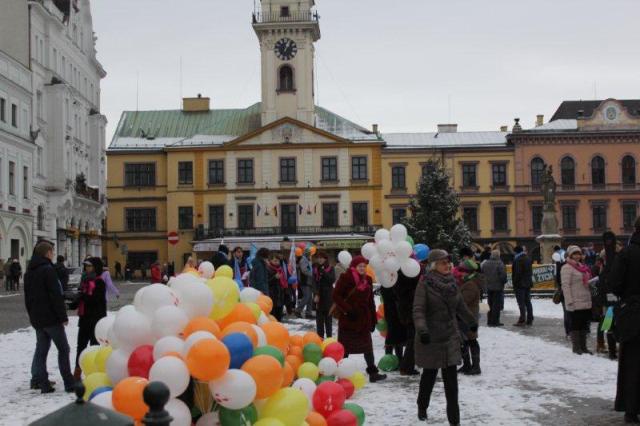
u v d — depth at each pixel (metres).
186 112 83.25
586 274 16.09
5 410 10.90
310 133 75.12
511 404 10.98
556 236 40.12
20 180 51.75
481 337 19.56
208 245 71.62
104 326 9.04
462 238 53.19
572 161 75.44
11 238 50.09
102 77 76.88
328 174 75.12
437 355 9.63
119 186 77.88
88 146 69.38
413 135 78.81
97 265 13.80
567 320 19.11
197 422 7.33
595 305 16.09
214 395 7.02
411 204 55.06
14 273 45.09
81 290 13.76
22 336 20.61
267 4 76.06
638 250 9.73
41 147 57.00
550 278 37.88
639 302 9.67
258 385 7.22
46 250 12.45
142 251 77.50
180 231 75.94
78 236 63.25
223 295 8.12
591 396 11.55
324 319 18.78
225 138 77.19
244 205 75.44
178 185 76.00
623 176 75.19
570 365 14.63
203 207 75.62
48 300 12.25
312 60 78.44
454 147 75.44
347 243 72.69
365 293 13.18
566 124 76.50
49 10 58.66
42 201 57.00
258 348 7.78
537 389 12.16
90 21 71.31
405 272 13.45
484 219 75.44
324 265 18.75
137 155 78.00
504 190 75.31
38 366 12.36
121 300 38.22
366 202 74.88
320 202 74.94
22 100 52.94
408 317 13.62
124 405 6.73
